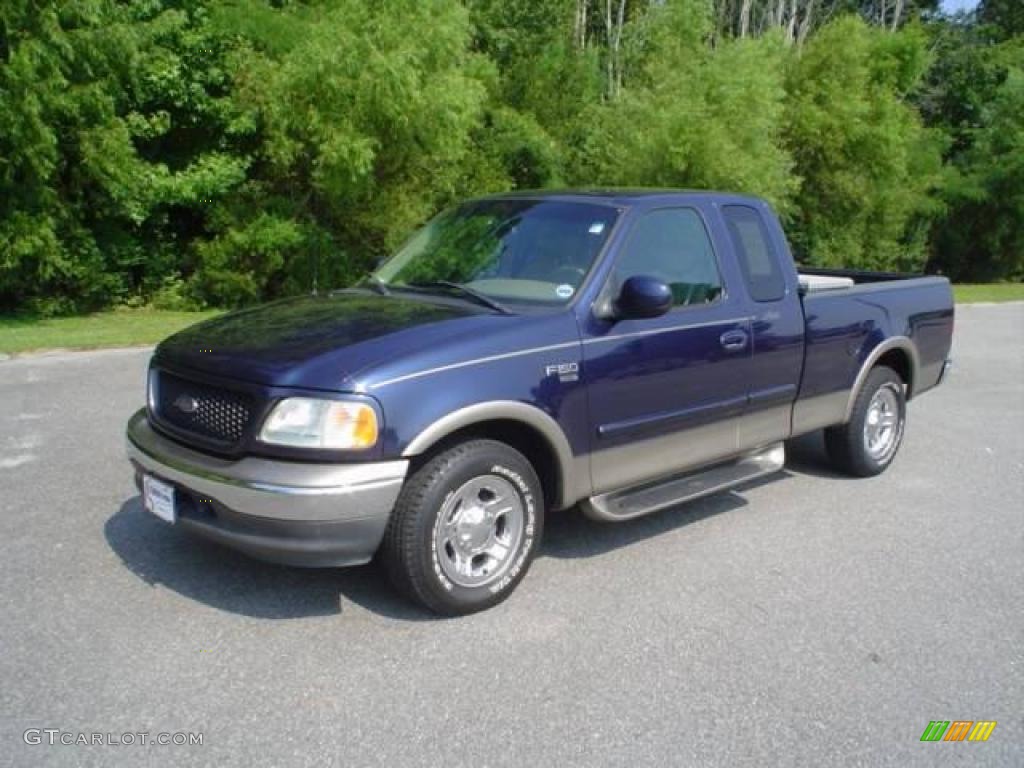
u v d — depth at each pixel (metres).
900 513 5.74
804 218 25.80
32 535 4.77
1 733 3.07
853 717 3.39
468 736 3.16
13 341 11.00
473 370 3.93
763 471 5.39
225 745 3.05
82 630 3.79
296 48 14.30
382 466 3.68
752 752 3.15
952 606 4.38
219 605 4.05
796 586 4.55
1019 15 45.62
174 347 4.26
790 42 26.89
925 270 32.16
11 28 12.05
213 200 15.75
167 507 3.96
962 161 31.94
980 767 3.12
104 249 15.12
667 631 4.01
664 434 4.80
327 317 4.32
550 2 27.66
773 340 5.34
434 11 15.29
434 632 3.90
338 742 3.09
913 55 26.62
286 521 3.60
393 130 15.02
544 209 4.97
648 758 3.08
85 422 7.15
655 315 4.42
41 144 12.48
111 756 2.97
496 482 4.09
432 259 5.05
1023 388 10.39
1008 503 6.01
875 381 6.31
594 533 5.20
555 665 3.67
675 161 18.80
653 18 26.25
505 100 23.58
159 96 14.99
